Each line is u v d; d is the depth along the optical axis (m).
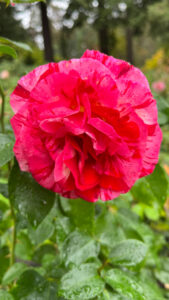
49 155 0.24
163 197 0.31
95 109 0.24
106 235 0.35
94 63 0.24
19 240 0.41
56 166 0.24
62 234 0.33
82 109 0.24
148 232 0.43
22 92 0.25
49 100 0.24
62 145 0.24
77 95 0.23
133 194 0.32
